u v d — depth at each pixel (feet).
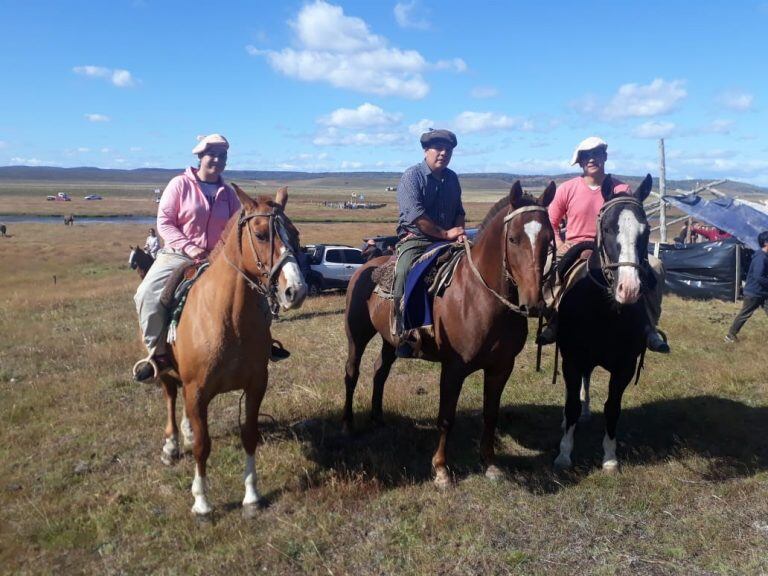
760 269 30.89
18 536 14.12
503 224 14.48
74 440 19.61
